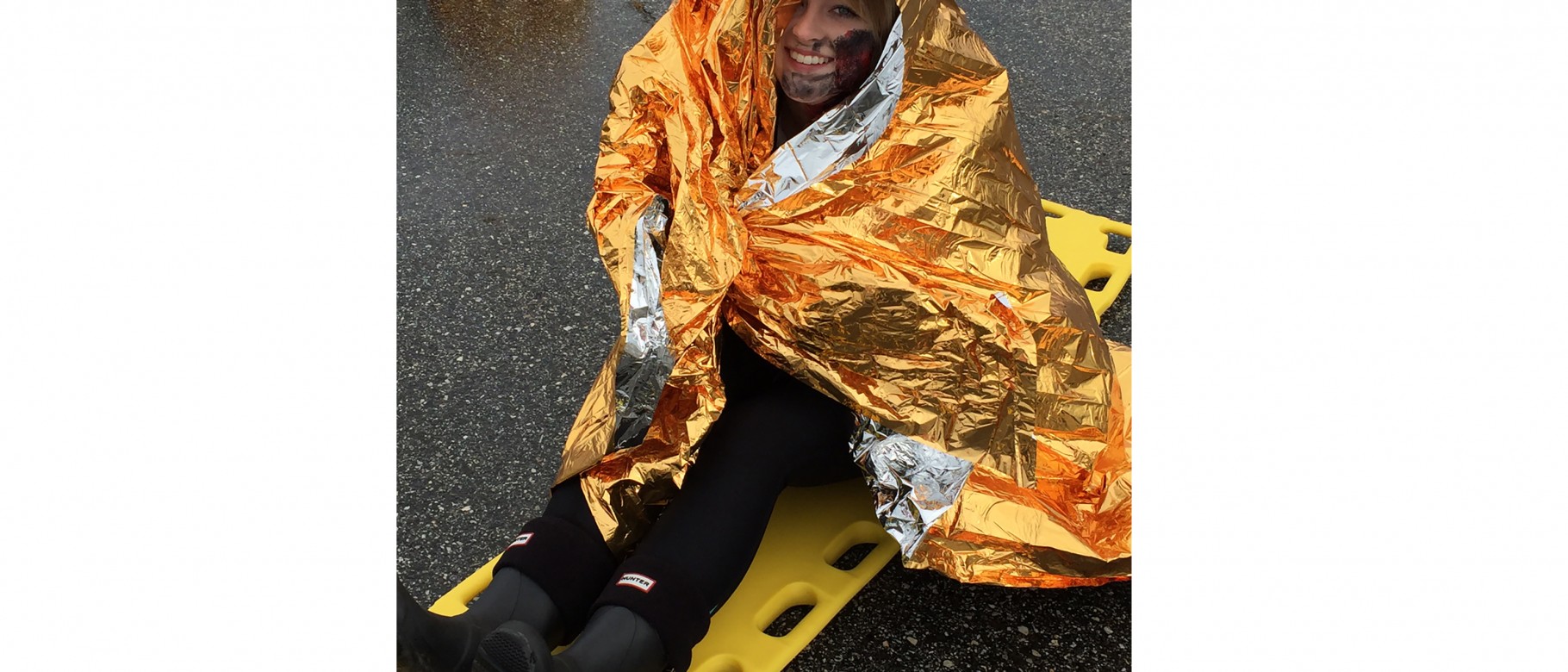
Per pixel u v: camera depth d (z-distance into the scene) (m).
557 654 1.51
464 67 3.58
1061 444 1.90
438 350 2.51
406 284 2.69
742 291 1.79
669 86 1.75
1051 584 1.86
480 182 3.07
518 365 2.47
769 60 1.79
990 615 1.95
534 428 2.32
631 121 1.79
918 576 2.01
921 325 1.73
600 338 2.55
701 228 1.68
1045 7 4.00
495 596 1.62
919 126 1.78
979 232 1.79
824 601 1.89
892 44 1.75
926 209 1.78
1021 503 1.87
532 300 2.66
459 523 2.12
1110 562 1.83
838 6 1.76
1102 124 3.38
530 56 3.65
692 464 1.71
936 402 1.78
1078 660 1.88
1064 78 3.60
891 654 1.88
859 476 1.98
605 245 1.74
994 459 1.79
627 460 1.75
